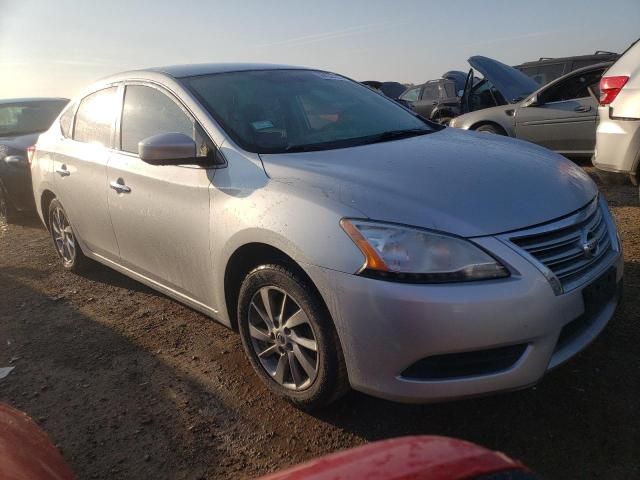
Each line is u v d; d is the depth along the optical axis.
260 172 2.74
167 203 3.18
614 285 2.63
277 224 2.48
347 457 1.22
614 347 2.96
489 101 9.96
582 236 2.43
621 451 2.26
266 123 3.17
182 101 3.27
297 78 3.76
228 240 2.75
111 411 2.84
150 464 2.45
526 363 2.20
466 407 2.64
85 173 3.99
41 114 7.92
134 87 3.71
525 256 2.20
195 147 2.89
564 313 2.24
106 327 3.80
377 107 3.74
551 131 7.68
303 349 2.59
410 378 2.23
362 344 2.26
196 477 2.35
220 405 2.82
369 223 2.26
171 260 3.28
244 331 2.87
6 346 3.65
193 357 3.31
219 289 2.95
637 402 2.54
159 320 3.85
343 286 2.26
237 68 3.72
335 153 2.87
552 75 11.41
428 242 2.18
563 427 2.44
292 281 2.49
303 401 2.62
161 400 2.90
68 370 3.28
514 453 2.31
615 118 4.69
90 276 4.81
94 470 2.43
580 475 2.16
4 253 5.82
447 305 2.11
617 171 4.73
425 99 14.27
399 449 1.21
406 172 2.56
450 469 1.10
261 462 2.41
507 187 2.46
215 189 2.87
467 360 2.18
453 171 2.58
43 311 4.16
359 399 2.77
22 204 6.81
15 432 1.71
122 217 3.61
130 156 3.56
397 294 2.15
